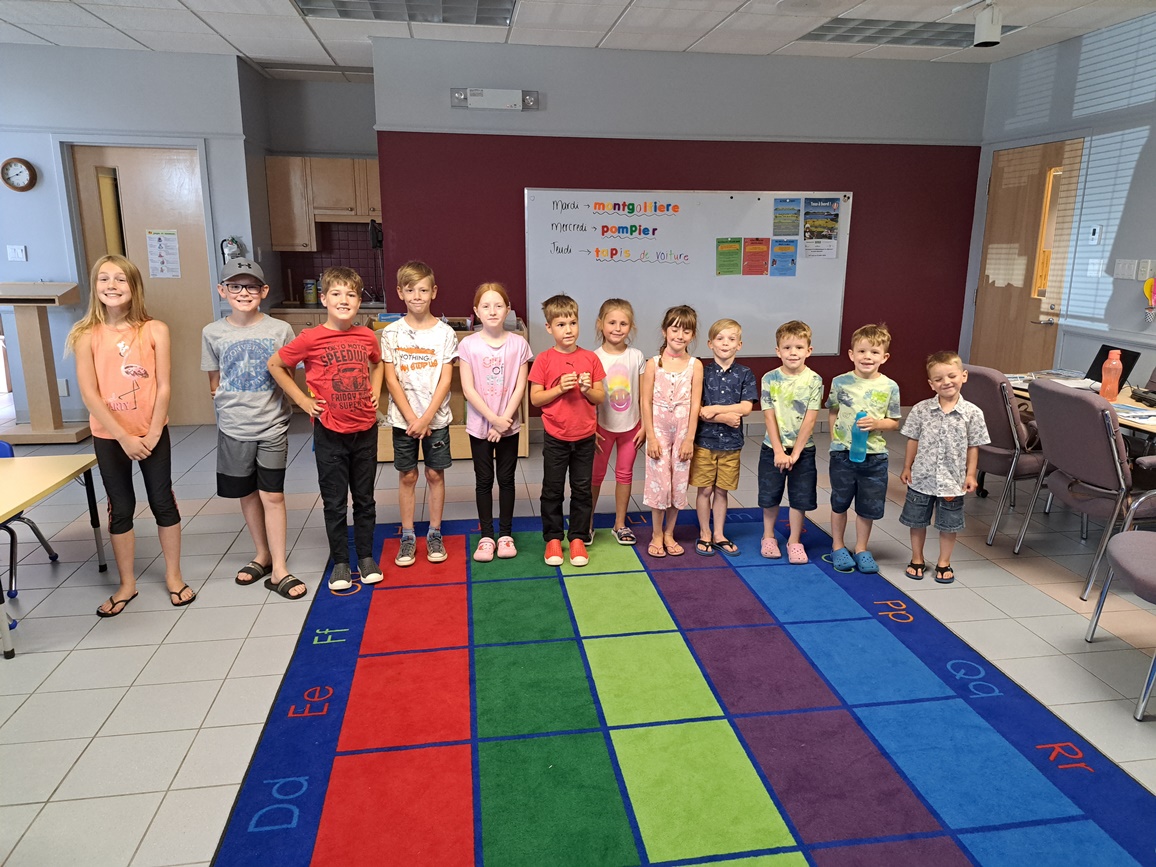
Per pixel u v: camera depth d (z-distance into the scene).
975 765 2.07
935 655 2.61
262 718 2.24
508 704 2.31
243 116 5.50
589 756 2.08
